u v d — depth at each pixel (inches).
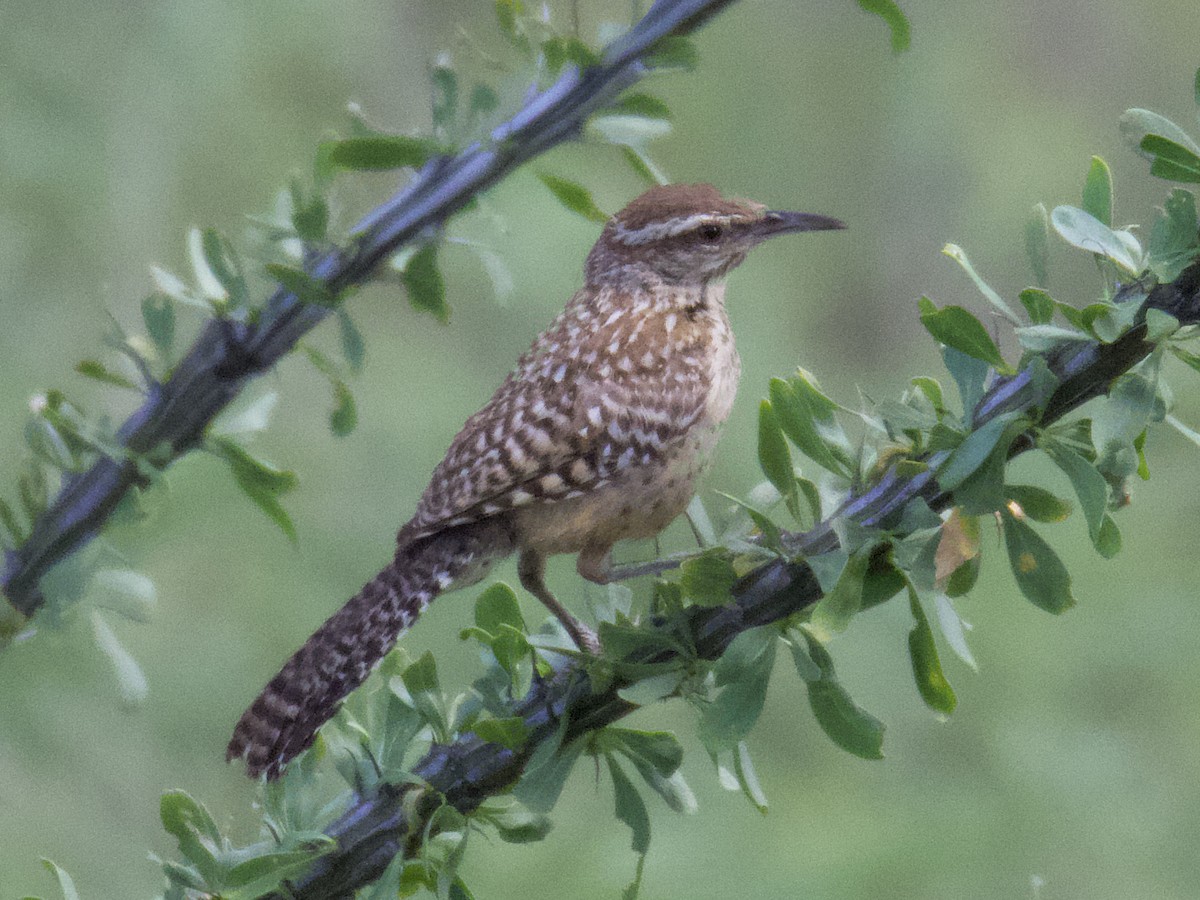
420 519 266.4
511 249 632.4
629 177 672.4
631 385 281.1
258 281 215.9
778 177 848.3
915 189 876.0
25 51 549.3
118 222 557.9
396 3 710.5
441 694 186.2
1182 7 928.3
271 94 622.5
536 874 490.3
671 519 289.6
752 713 170.1
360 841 183.8
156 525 220.7
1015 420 161.8
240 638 522.0
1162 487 613.3
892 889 502.9
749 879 498.9
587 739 182.7
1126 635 573.9
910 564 167.5
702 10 197.9
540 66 203.9
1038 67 919.7
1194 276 157.1
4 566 205.6
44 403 206.4
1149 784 543.8
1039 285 163.3
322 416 595.8
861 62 868.6
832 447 174.2
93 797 463.5
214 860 180.5
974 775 555.2
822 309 861.2
